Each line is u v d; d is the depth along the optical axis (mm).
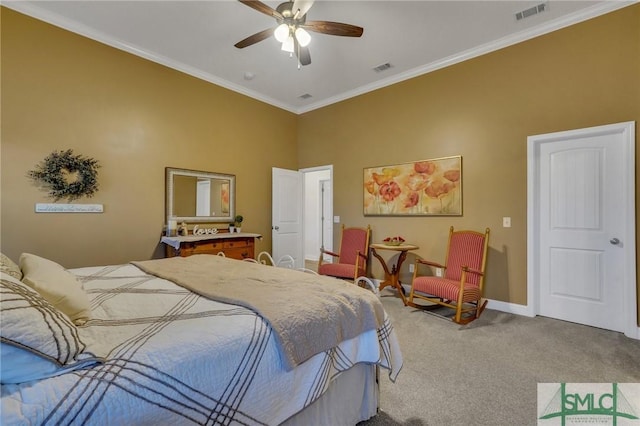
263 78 4430
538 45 3234
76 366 815
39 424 670
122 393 784
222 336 1041
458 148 3805
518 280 3363
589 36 2953
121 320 1167
